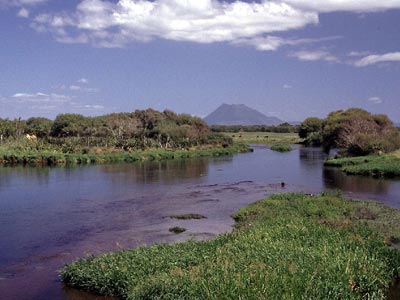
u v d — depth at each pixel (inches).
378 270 565.9
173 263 577.6
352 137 2434.8
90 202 1240.8
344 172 1881.2
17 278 632.4
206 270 534.9
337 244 635.5
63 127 3336.6
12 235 877.2
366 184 1520.7
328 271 527.8
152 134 3348.9
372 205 1085.8
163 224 963.3
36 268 676.1
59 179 1732.3
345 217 935.0
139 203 1225.4
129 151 2755.9
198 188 1519.4
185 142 3250.5
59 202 1240.8
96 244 807.1
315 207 1008.9
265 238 662.5
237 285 478.6
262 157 2847.0
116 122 3503.9
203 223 968.3
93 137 3053.6
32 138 2906.0
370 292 520.1
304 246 621.9
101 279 565.3
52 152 2450.8
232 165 2331.4
